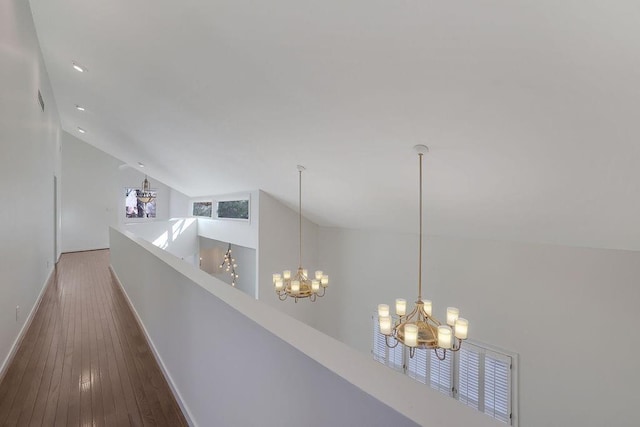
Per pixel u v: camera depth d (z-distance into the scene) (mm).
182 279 1950
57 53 3648
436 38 1685
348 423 744
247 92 2814
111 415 1879
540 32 1461
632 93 1574
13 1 2420
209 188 7453
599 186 2338
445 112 2201
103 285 4961
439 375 4543
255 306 1309
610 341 3121
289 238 6176
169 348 2232
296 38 2021
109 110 4781
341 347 930
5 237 2334
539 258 3609
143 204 9891
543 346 3574
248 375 1195
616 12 1252
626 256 3037
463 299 4281
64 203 8180
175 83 3143
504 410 3857
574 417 3336
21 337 2877
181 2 2072
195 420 1722
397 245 5113
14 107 2496
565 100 1769
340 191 4340
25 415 1865
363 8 1666
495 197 3051
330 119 2766
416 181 3305
